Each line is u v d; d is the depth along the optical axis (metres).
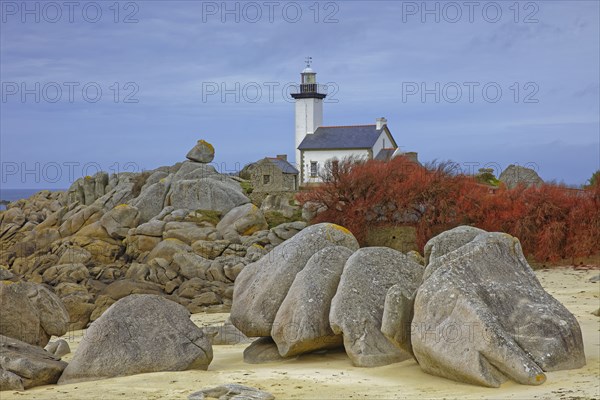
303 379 22.39
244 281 27.45
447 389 20.86
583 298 36.09
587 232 52.91
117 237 55.72
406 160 59.59
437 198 55.28
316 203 57.69
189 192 59.72
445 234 25.77
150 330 23.62
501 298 22.36
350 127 86.75
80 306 45.00
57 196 74.19
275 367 24.56
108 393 20.92
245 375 22.97
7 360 22.38
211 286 47.69
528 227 53.88
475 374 20.80
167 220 56.06
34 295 26.84
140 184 65.00
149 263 50.06
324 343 25.53
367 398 20.33
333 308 24.66
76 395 20.88
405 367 23.48
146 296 24.39
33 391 21.62
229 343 31.34
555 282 43.81
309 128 98.12
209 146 65.81
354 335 24.20
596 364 22.31
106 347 23.08
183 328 23.97
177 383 21.84
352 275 25.09
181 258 49.44
